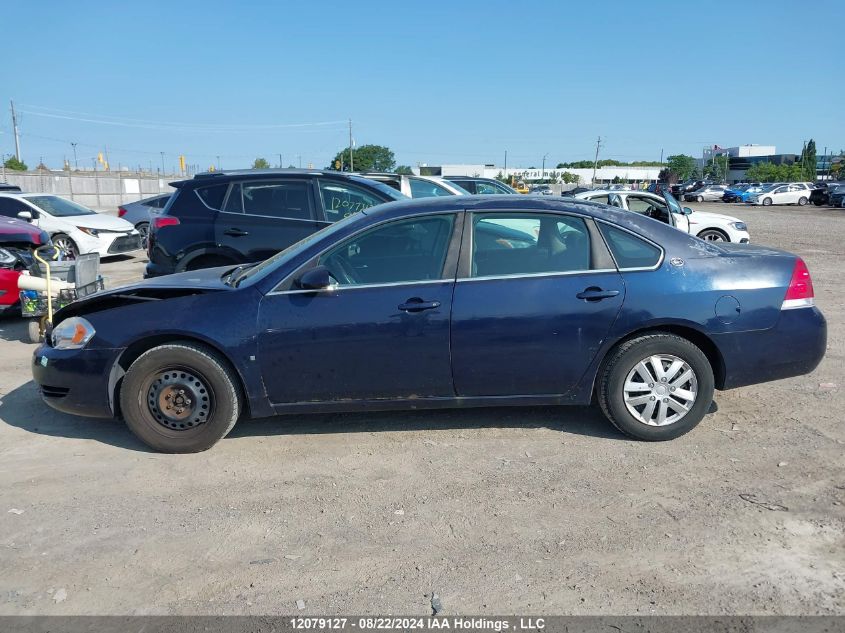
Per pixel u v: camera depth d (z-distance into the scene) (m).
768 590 2.92
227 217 7.50
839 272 11.72
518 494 3.80
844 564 3.09
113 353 4.38
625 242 4.36
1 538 3.47
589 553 3.22
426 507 3.69
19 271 8.06
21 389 5.82
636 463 4.14
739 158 114.94
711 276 4.31
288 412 4.42
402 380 4.31
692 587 2.96
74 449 4.55
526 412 5.00
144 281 5.04
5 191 15.17
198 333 4.25
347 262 4.37
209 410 4.37
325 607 2.88
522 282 4.27
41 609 2.91
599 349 4.28
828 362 6.19
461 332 4.23
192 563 3.22
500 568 3.12
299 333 4.25
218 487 3.98
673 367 4.32
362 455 4.36
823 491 3.75
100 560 3.26
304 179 7.60
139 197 38.91
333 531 3.47
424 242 4.38
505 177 107.44
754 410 4.97
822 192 43.88
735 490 3.78
